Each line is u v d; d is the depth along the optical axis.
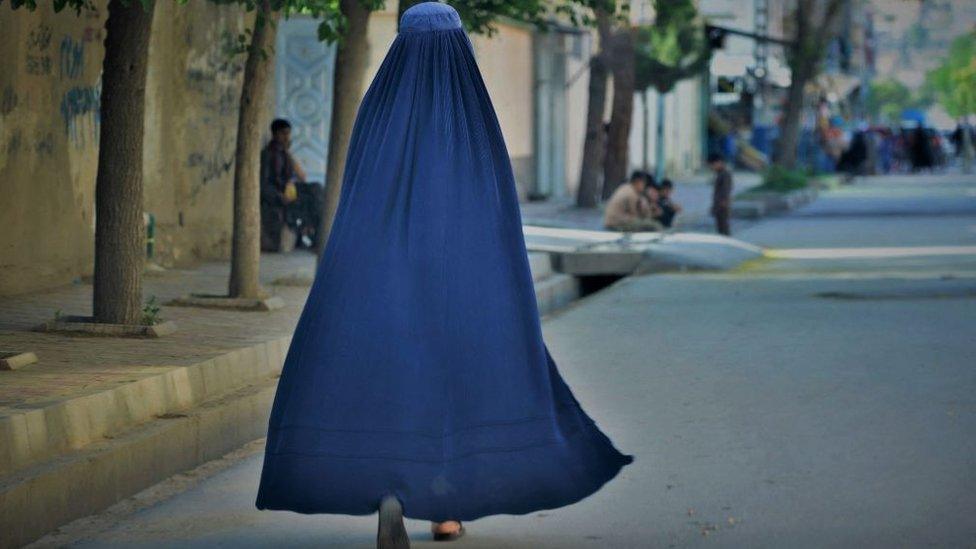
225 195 19.55
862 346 13.09
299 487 6.12
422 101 6.30
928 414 9.93
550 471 6.26
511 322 6.26
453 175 6.25
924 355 12.48
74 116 15.20
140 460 8.10
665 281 19.75
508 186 6.38
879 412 10.03
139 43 11.03
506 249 6.30
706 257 21.98
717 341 13.66
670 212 27.38
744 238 28.80
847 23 81.75
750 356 12.69
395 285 6.16
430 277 6.18
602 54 35.06
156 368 9.29
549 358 6.47
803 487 8.02
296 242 20.33
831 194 47.50
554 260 21.16
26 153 14.21
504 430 6.20
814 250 25.81
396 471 6.06
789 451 8.91
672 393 10.98
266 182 19.81
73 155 15.22
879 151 68.38
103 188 11.16
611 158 36.50
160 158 17.59
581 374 11.97
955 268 21.52
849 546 6.88
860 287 18.41
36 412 7.55
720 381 11.45
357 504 6.09
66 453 7.69
